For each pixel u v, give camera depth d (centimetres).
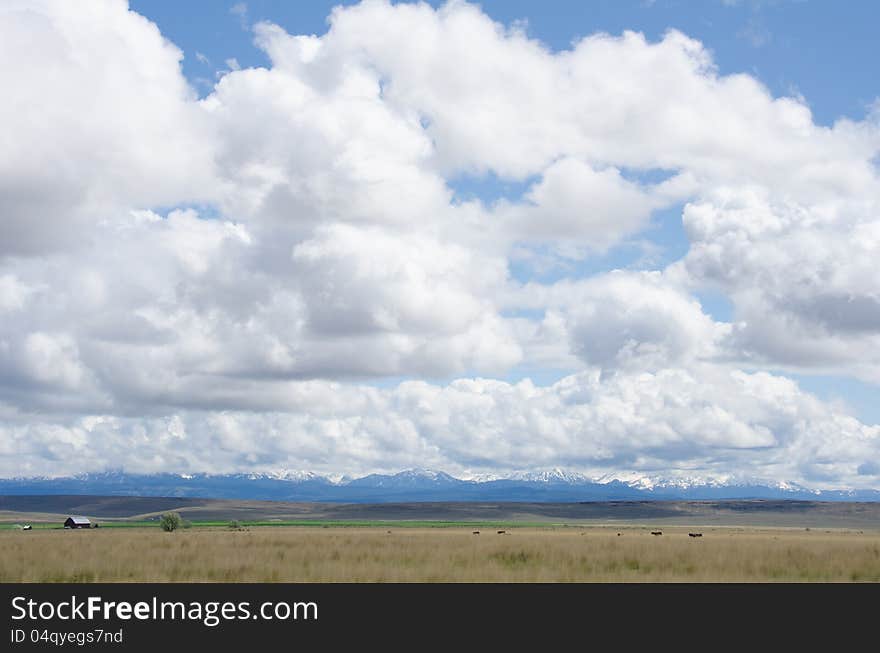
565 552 5072
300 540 6744
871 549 5612
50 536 8269
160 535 8631
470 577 3772
